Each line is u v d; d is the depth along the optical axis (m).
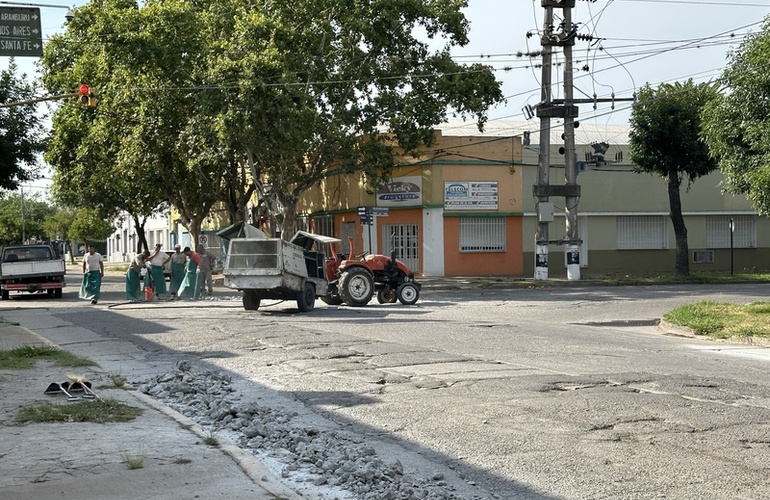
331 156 35.53
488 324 19.50
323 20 34.69
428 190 40.81
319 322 19.81
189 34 36.00
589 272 43.12
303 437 8.41
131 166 39.12
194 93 34.81
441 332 17.59
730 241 42.28
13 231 109.94
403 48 35.66
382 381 11.60
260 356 14.23
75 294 37.44
